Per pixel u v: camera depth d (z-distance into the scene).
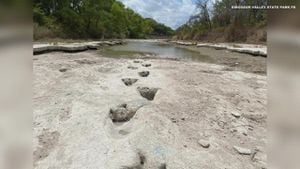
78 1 37.16
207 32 39.09
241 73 9.20
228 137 3.68
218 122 4.22
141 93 5.59
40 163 2.73
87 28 36.84
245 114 4.68
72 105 4.49
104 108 4.32
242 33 30.05
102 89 5.69
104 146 3.04
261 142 3.56
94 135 3.34
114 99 4.85
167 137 3.37
